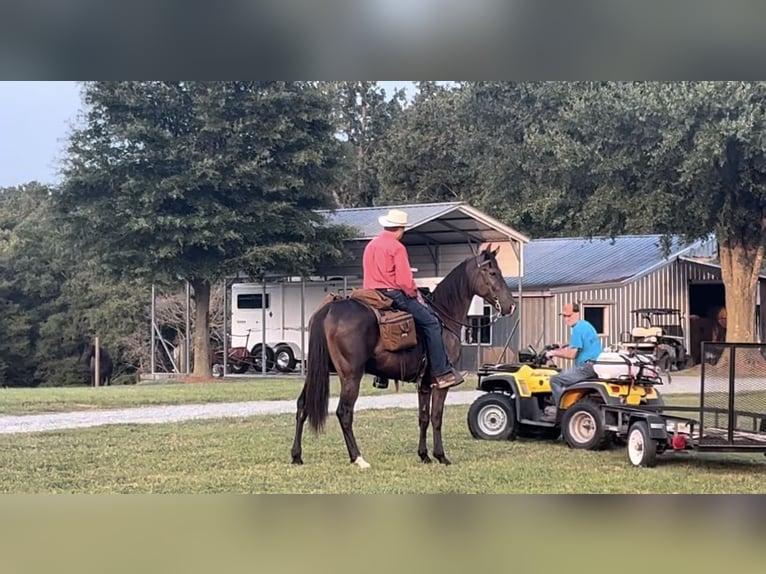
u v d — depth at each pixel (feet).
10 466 32.68
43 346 147.95
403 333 31.91
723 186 89.04
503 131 116.67
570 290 100.58
